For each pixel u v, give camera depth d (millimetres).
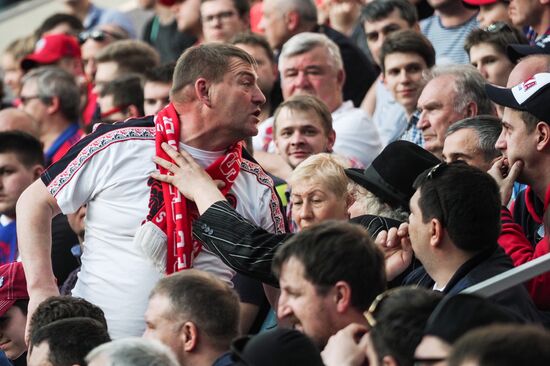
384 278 12188
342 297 11930
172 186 15555
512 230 15125
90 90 29875
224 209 15109
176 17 30969
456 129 16859
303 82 22938
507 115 15750
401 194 15516
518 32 21391
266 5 26531
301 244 12109
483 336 8250
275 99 25172
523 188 17703
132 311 15539
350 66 25844
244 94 15555
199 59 15555
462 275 13023
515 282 11500
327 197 16078
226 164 15719
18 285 17578
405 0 25203
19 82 32031
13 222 22047
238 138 15680
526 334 8203
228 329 13055
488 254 13148
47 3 40000
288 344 10641
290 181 16328
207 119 15516
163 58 31422
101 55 27062
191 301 12984
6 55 33188
